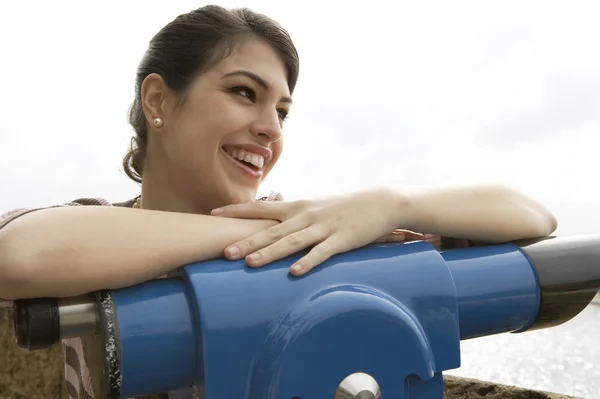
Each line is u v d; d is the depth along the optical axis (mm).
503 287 620
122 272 518
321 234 583
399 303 540
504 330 649
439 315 554
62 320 484
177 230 565
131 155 900
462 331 616
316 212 611
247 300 501
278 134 764
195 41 746
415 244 601
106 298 496
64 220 525
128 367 475
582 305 661
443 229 675
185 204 797
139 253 531
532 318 650
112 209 561
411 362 518
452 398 1120
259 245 568
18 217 532
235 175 767
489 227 686
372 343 506
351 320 501
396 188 676
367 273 549
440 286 560
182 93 758
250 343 491
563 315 660
